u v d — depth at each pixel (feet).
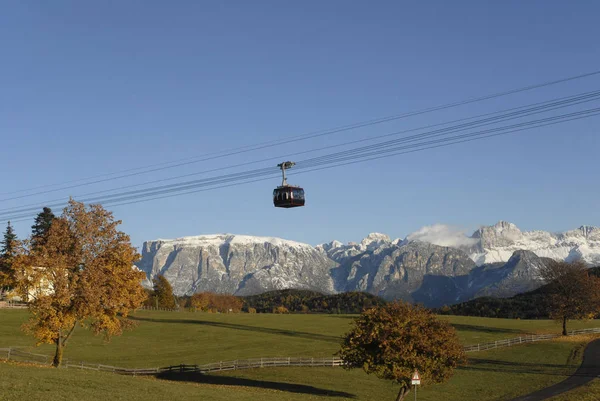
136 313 559.38
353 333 222.48
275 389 245.86
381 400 230.89
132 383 189.16
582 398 224.33
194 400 172.04
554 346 392.68
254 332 440.86
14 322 410.11
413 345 214.90
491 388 261.03
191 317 545.44
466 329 481.46
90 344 357.00
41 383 162.91
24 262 213.46
